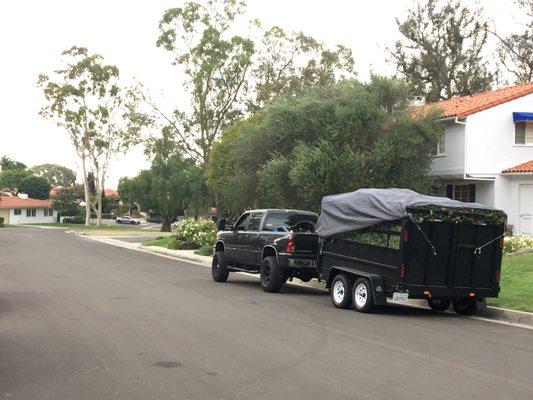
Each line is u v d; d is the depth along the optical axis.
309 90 29.55
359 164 24.84
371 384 7.26
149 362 8.26
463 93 49.38
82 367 7.96
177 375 7.58
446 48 49.84
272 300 15.03
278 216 17.73
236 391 6.89
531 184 29.58
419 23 50.38
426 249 12.72
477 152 29.89
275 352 8.95
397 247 12.72
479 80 48.94
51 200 115.44
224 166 39.69
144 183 74.94
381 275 13.10
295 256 16.27
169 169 75.62
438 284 12.88
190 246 34.81
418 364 8.34
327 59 52.12
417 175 26.28
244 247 18.05
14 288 16.56
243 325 11.19
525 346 9.80
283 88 50.97
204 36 52.94
